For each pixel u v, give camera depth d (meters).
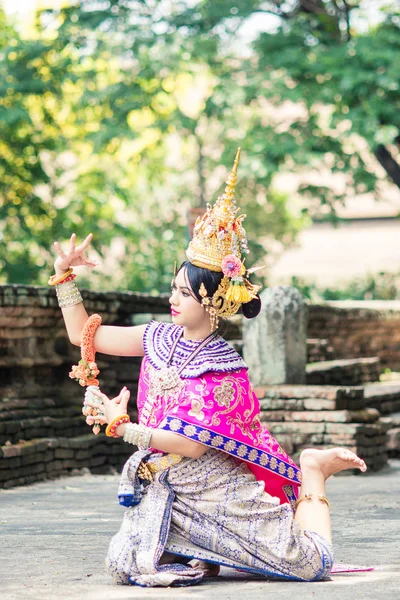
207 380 4.44
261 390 11.59
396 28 19.95
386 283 26.38
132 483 4.50
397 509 7.52
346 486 9.53
